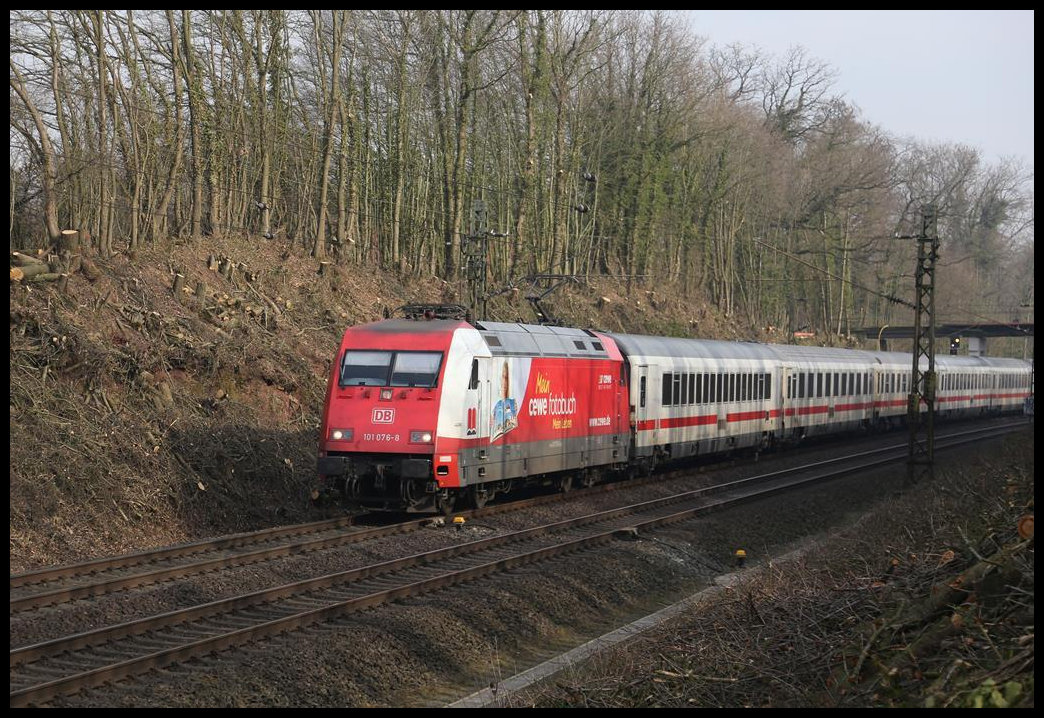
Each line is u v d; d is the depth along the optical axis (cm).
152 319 2242
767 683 1023
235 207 3170
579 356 2284
